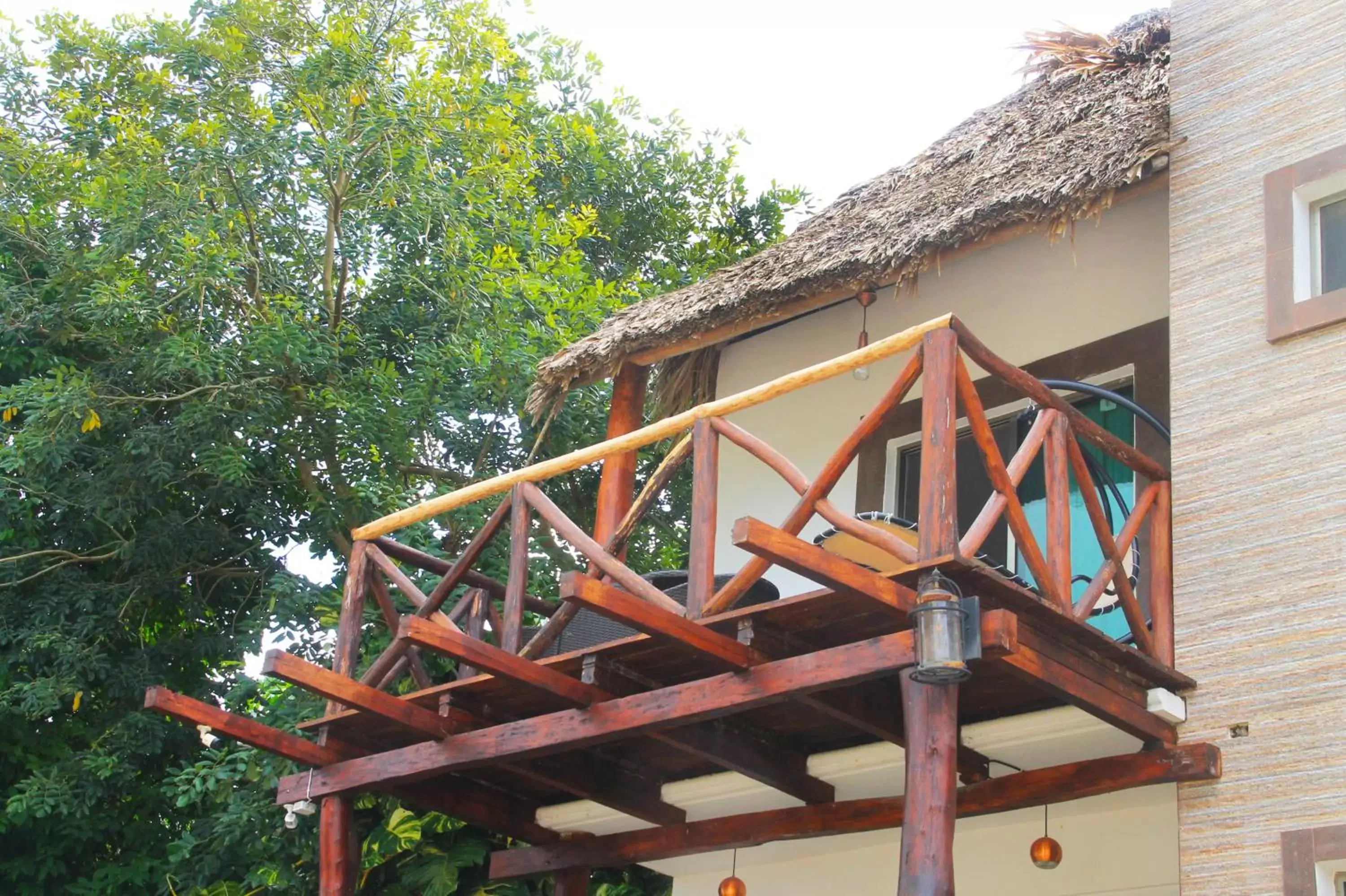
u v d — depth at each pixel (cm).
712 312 771
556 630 643
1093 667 543
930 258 689
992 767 645
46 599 1250
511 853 827
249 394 1222
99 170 1345
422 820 1012
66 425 1224
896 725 593
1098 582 562
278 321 1198
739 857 795
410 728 665
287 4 1301
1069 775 590
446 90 1321
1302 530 555
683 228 1684
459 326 1307
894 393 538
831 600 534
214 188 1258
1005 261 809
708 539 586
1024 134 777
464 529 1291
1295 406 574
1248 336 598
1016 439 776
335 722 699
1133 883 646
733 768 656
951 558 493
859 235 758
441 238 1340
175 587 1330
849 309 873
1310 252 603
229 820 1034
